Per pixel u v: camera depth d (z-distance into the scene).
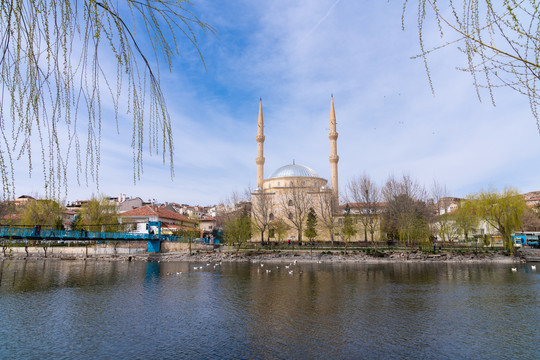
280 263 46.69
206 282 28.72
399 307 19.53
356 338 14.45
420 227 53.53
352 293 23.61
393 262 47.00
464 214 52.09
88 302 20.94
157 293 23.73
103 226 59.88
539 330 15.34
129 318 17.36
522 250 53.75
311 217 67.56
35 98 2.87
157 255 54.16
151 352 12.92
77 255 55.84
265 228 66.00
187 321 16.86
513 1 3.08
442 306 19.77
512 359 12.28
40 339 14.20
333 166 78.00
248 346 13.54
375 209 58.94
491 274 33.81
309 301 21.12
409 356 12.60
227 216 76.44
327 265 43.66
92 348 13.28
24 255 54.84
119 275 33.38
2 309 19.11
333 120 79.31
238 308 19.39
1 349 13.08
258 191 74.56
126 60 3.06
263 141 83.75
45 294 23.39
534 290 24.61
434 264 44.47
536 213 72.00
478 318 17.27
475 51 3.32
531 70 3.13
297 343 13.91
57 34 2.78
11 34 2.67
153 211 74.94
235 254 53.94
